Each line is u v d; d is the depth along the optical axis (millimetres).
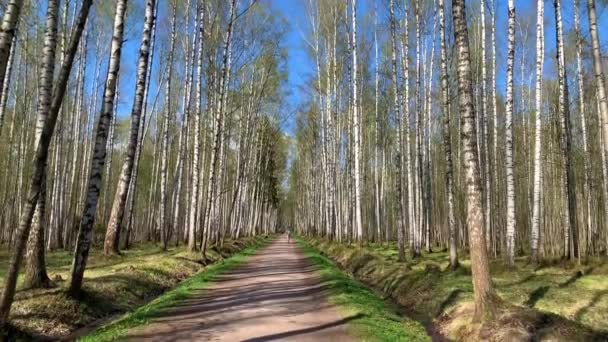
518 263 18688
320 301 11523
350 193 37438
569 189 19484
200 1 26281
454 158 38562
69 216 31781
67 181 34125
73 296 10688
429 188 27812
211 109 32594
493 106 27375
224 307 10656
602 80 12141
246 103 36188
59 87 8133
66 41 23016
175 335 7902
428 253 27156
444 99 17750
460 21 9664
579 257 17891
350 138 37062
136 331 8117
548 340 7852
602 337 8086
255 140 47219
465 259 22734
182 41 32906
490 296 9047
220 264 21953
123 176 18344
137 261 18875
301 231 88062
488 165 23641
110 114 11094
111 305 11711
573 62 28203
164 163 27953
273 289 13617
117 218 20672
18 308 9414
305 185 68500
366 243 37719
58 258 22000
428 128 28141
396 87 23000
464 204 35000
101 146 10992
